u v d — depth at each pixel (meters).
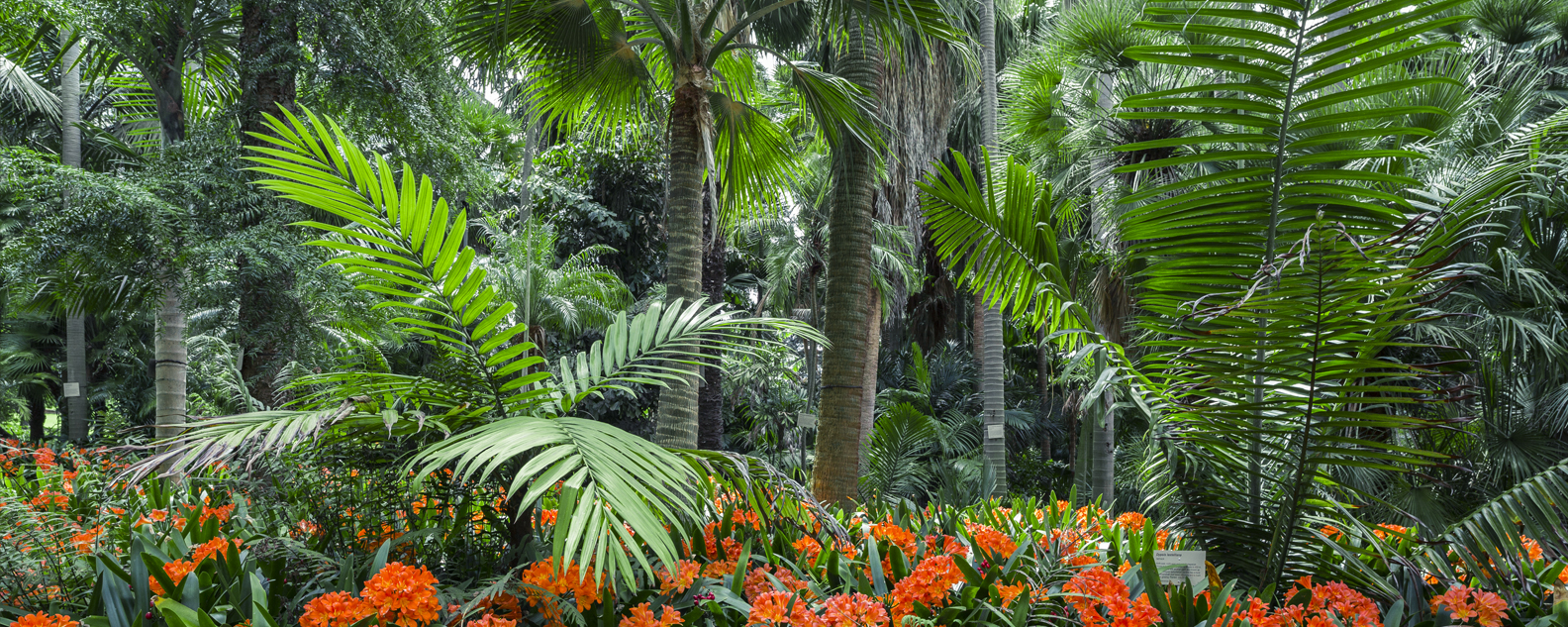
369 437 2.54
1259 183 2.39
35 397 12.91
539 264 8.58
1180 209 2.48
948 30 4.23
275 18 4.75
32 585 2.19
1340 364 2.23
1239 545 2.65
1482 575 2.24
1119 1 4.82
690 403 3.97
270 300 4.80
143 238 4.27
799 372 13.65
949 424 10.82
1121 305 6.39
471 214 10.71
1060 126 5.54
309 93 5.32
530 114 4.91
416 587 1.79
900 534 2.74
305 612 1.98
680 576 2.11
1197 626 2.03
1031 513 3.49
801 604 1.88
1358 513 3.33
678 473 2.02
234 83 5.70
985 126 7.21
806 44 7.45
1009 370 15.02
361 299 4.70
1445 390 2.29
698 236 4.10
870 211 4.70
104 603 1.89
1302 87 2.25
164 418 4.51
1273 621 2.03
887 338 15.56
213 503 2.83
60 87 9.64
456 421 2.49
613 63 4.34
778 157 4.80
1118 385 2.72
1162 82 4.66
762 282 12.90
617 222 11.45
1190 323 2.54
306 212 5.11
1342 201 2.36
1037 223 3.01
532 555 2.37
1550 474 2.21
